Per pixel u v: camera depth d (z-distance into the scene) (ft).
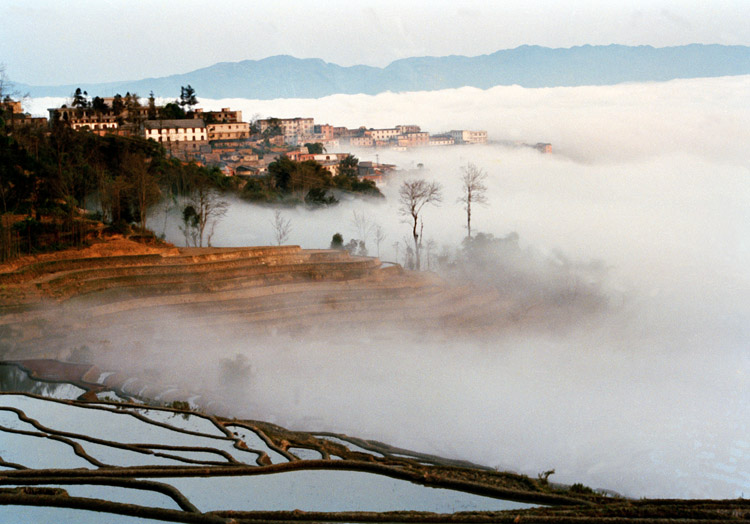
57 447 155.43
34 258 308.81
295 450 170.09
